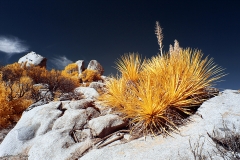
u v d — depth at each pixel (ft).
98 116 9.97
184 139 6.86
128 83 10.67
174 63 9.83
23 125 10.25
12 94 18.48
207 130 6.86
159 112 8.05
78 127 9.16
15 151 8.80
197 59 9.74
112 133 8.60
